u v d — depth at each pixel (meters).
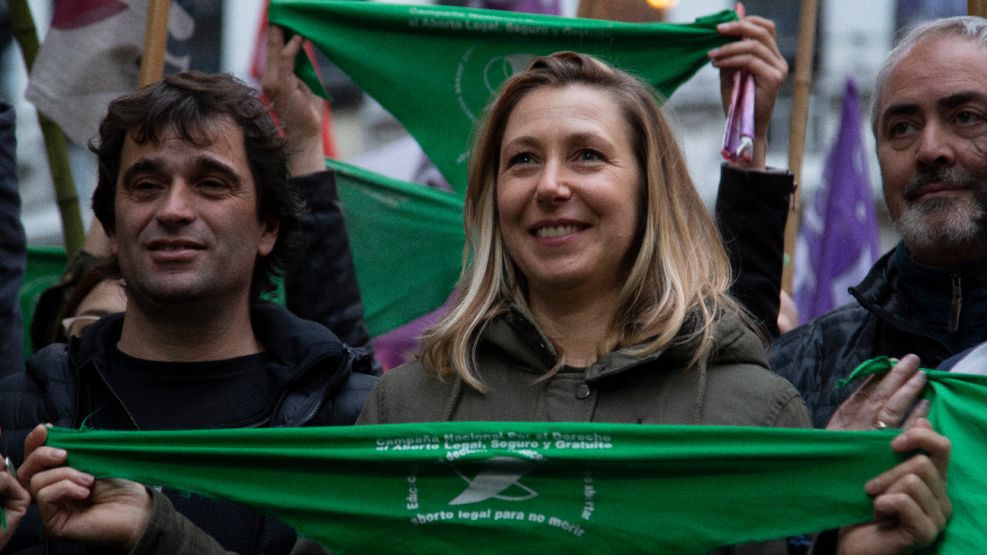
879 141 9.23
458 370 7.36
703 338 7.24
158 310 8.23
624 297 7.45
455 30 11.06
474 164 7.82
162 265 8.14
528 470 7.10
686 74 11.05
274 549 7.86
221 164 8.30
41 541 7.79
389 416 7.45
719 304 7.47
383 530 7.14
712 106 23.53
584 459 7.03
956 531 7.02
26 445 7.24
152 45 10.63
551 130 7.50
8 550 7.79
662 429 7.01
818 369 9.16
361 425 7.31
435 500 7.14
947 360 8.11
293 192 8.80
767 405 7.19
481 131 7.81
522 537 7.06
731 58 10.60
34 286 13.18
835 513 6.96
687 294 7.40
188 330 8.29
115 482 7.21
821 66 24.19
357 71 10.97
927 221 8.87
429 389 7.45
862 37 24.20
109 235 8.83
